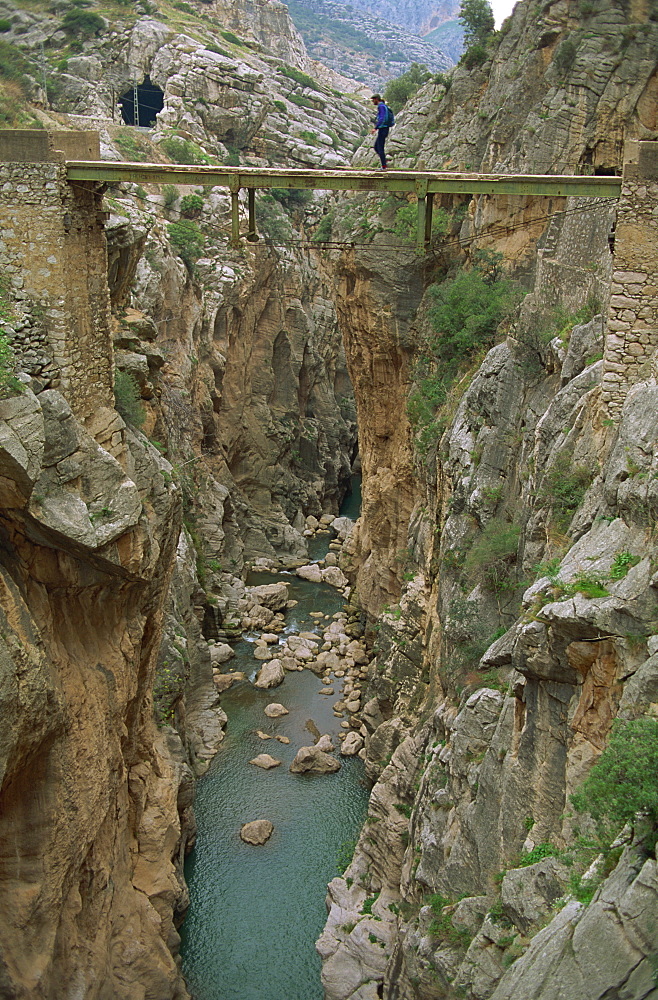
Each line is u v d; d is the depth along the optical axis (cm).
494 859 1817
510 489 2606
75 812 1930
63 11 7488
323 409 7038
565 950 1191
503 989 1266
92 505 1888
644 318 1830
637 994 1067
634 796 1179
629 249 1811
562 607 1541
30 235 1877
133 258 2614
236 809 3281
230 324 5800
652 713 1333
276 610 5000
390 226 4281
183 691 3195
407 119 4625
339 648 4484
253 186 1952
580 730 1559
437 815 2142
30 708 1656
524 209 3581
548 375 2588
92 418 2067
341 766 3541
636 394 1722
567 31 3844
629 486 1594
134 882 2397
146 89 7525
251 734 3784
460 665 2452
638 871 1165
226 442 5853
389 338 4266
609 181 1867
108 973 2106
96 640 2102
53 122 4609
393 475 4275
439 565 3038
